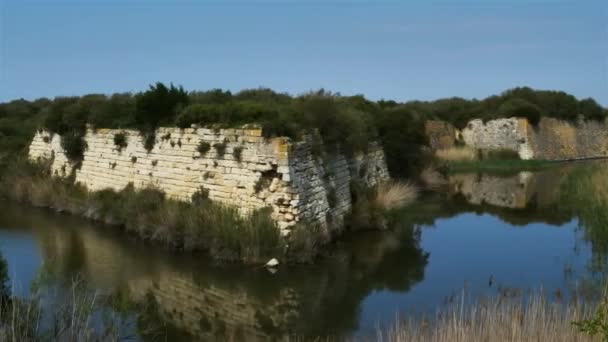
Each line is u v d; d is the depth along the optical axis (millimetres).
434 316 10820
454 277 13938
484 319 9008
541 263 15086
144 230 17734
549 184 32438
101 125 23422
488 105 55562
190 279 13789
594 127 56562
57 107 26500
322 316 11273
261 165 16297
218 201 17453
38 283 8641
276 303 12164
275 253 15055
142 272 14234
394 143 29422
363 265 15219
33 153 27953
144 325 10516
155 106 20516
